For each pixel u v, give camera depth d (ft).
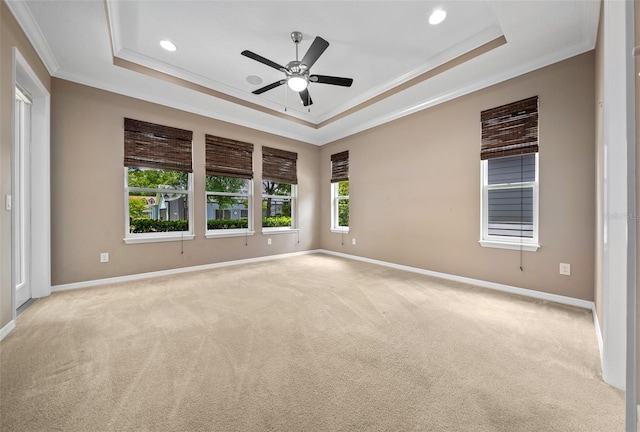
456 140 11.41
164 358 5.43
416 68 10.66
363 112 13.94
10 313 6.58
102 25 7.70
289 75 8.81
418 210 12.92
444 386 4.59
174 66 10.65
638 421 2.70
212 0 7.36
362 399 4.27
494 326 6.96
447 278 11.73
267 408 4.07
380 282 11.22
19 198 8.66
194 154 13.55
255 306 8.43
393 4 7.50
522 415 3.94
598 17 6.84
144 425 3.74
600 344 5.97
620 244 4.66
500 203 10.37
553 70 8.82
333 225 18.51
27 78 8.13
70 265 10.25
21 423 3.76
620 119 4.77
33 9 7.02
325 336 6.42
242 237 15.42
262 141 16.37
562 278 8.69
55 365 5.16
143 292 9.86
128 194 11.72
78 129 10.41
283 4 7.51
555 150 8.79
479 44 8.91
